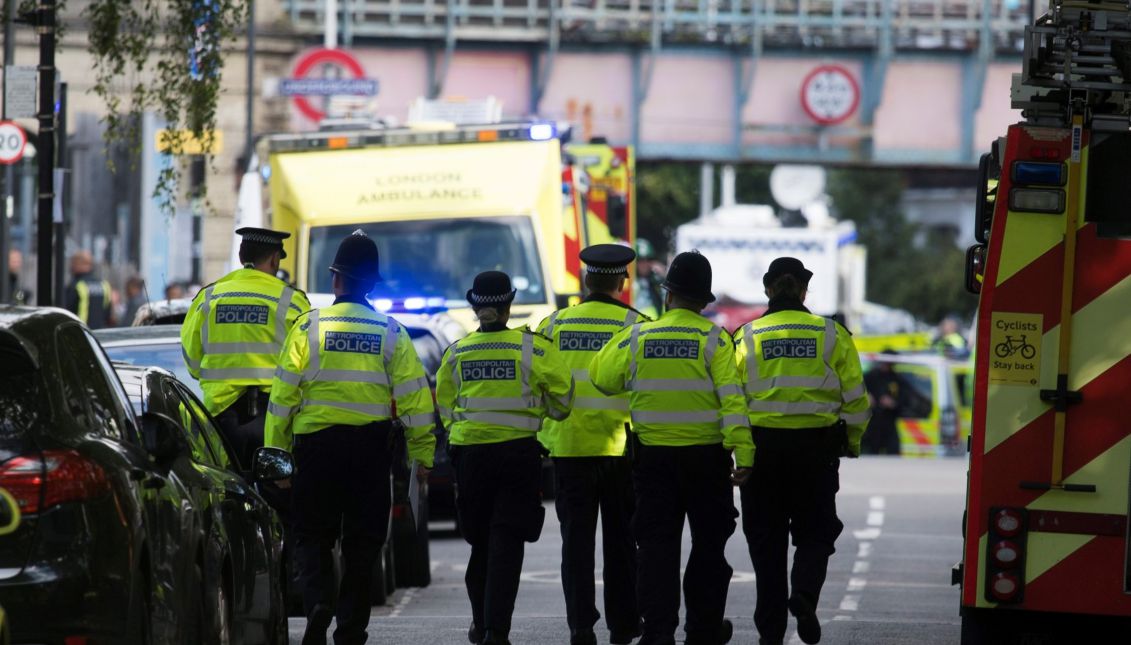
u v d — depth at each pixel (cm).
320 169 6875
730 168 19125
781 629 3950
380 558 4628
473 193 6844
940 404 12181
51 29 6353
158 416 2839
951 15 13700
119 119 6400
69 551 2511
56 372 2630
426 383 3722
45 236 6322
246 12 6391
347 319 3697
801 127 13612
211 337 4250
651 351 3684
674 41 13475
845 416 3950
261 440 4250
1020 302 2933
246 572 3334
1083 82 2981
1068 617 2997
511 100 13362
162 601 2730
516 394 3772
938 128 13688
